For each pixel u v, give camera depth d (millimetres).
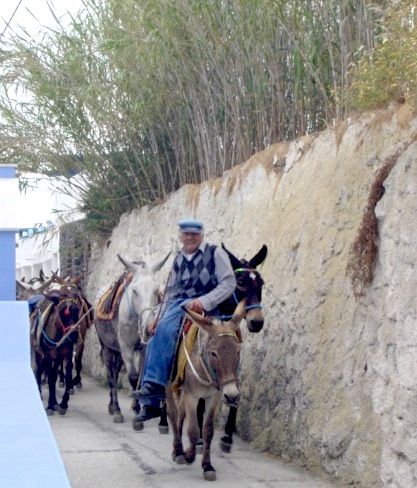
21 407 5035
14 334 6664
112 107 15641
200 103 13352
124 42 13562
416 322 6770
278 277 9953
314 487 7754
